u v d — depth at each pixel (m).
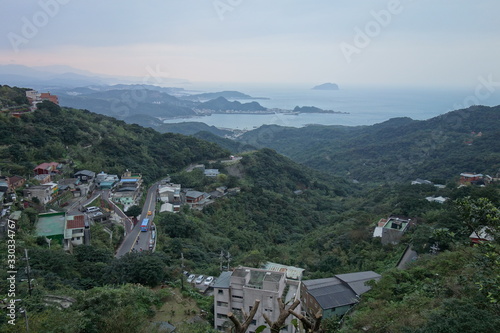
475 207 14.97
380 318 18.05
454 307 13.33
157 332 16.83
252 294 21.83
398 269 26.62
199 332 20.11
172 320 22.39
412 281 24.19
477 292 14.05
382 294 22.53
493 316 12.16
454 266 22.88
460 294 16.77
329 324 20.08
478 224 15.22
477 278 13.93
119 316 16.59
